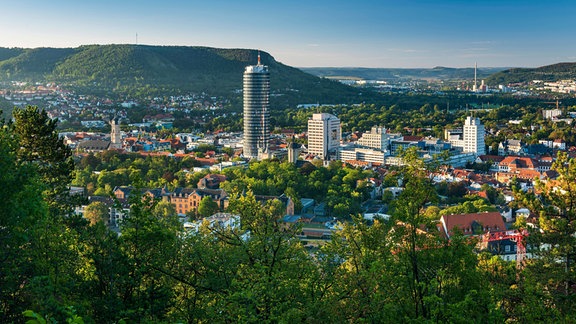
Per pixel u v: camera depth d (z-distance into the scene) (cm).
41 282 7438
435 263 8500
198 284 8688
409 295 8350
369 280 8112
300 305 7825
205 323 8481
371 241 9088
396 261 8606
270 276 7975
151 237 8362
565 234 10144
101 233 8512
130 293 8194
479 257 10931
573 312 8725
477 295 8150
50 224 8694
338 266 8800
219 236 9325
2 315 7531
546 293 9244
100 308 7725
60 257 8419
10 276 7406
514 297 9075
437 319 7644
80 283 8106
